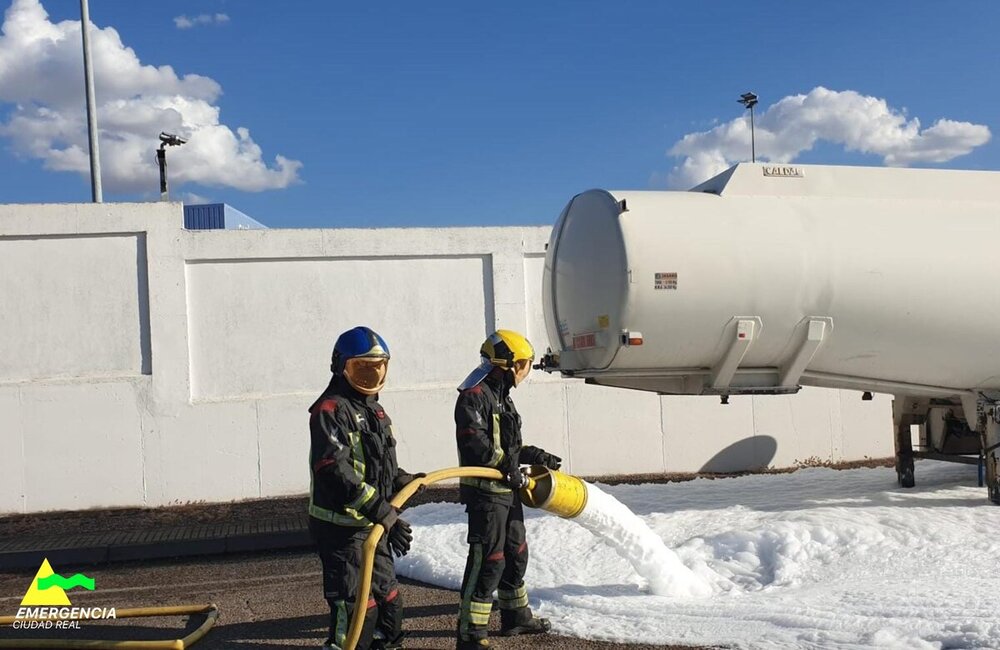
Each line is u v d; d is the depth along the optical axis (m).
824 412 13.81
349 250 12.30
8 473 11.31
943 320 8.24
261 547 9.16
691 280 7.70
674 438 13.30
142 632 6.07
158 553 8.95
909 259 8.16
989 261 8.31
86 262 11.65
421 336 12.59
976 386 8.82
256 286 12.11
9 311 11.44
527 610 5.69
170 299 11.79
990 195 8.78
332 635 4.66
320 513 4.71
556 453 12.93
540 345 12.98
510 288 12.85
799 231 8.05
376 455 4.71
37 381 11.44
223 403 11.90
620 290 7.66
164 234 11.80
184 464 11.77
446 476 5.04
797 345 8.16
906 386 8.88
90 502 11.50
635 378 8.48
